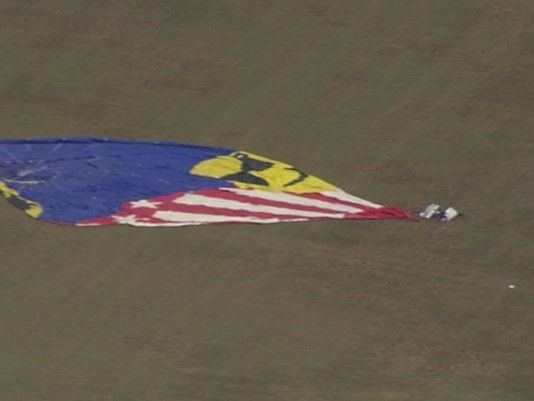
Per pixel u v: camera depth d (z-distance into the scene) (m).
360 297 106.25
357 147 122.50
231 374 98.62
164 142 121.94
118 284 106.75
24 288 106.12
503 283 107.94
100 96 128.50
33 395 96.12
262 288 106.75
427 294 106.69
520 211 115.62
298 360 100.19
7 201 113.88
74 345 101.00
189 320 103.62
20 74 131.25
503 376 99.00
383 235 112.25
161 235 111.12
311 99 128.50
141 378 98.00
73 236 110.88
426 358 100.69
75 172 117.06
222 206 113.81
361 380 98.44
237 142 122.50
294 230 112.06
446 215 114.62
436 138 124.00
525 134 124.81
